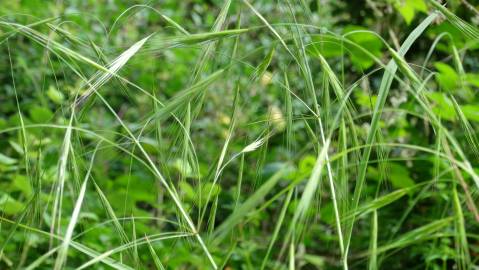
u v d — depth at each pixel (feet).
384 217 3.51
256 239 3.75
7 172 3.53
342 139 1.64
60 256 1.37
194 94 1.59
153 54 1.72
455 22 1.64
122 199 3.25
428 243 3.05
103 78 1.56
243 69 3.94
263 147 1.77
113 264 1.63
